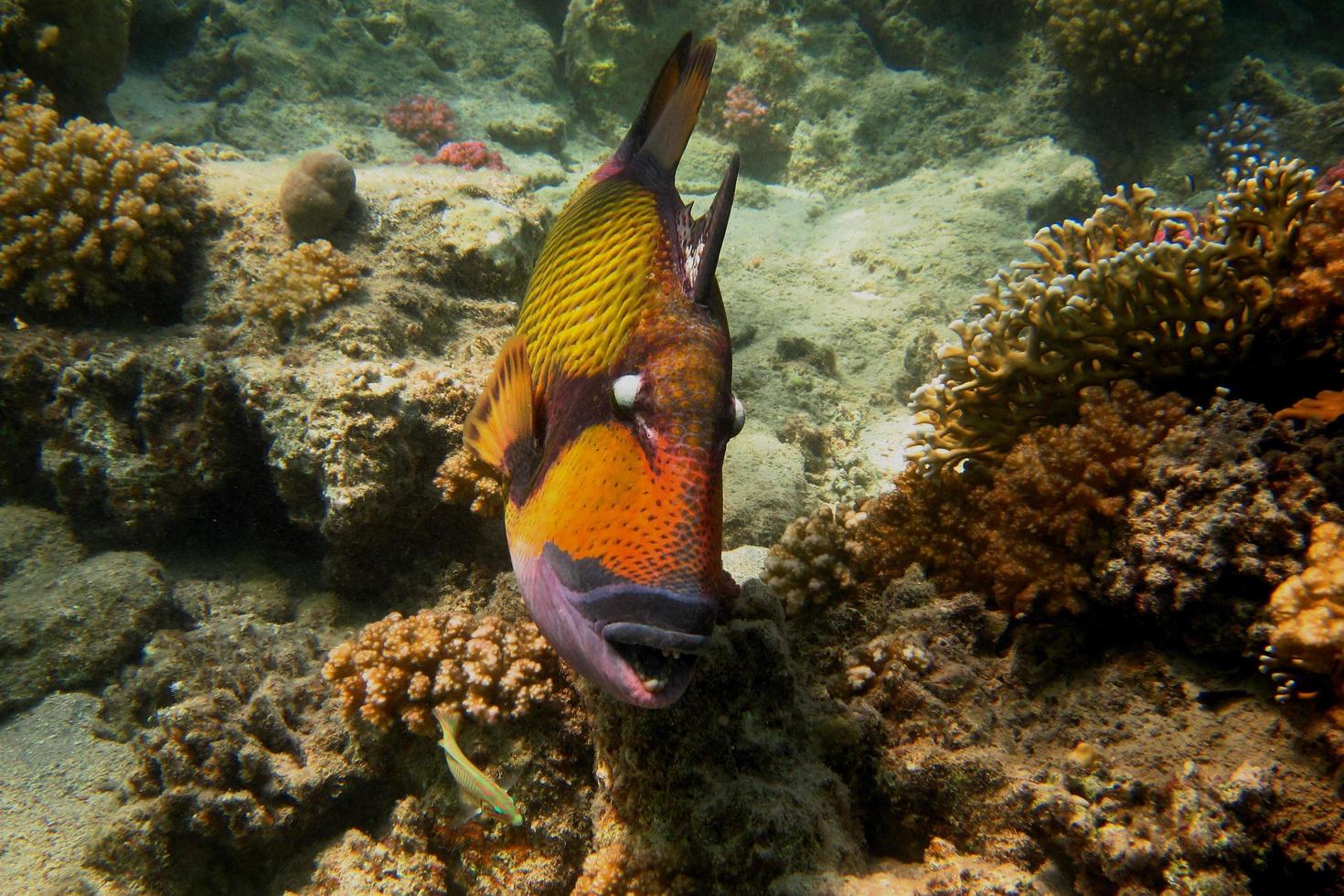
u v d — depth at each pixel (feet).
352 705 3.16
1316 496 2.47
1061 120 11.82
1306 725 2.33
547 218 5.95
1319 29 12.25
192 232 5.20
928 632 2.97
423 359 4.76
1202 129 11.28
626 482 1.89
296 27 12.30
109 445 4.52
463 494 3.91
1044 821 2.47
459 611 3.47
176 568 4.83
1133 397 2.86
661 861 2.59
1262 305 2.81
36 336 4.72
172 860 3.18
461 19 13.66
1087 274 2.93
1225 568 2.48
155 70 11.40
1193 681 2.52
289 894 3.15
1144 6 10.80
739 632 2.78
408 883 2.99
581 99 13.66
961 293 9.00
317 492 4.21
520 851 2.97
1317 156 10.66
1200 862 2.19
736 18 12.92
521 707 2.95
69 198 4.81
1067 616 2.86
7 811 3.69
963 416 3.24
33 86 6.25
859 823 2.77
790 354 8.09
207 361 4.50
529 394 2.25
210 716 3.33
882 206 10.97
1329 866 2.14
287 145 11.08
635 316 2.03
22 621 4.34
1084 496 2.76
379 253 5.23
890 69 12.87
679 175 12.45
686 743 2.67
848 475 6.90
